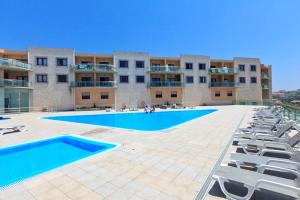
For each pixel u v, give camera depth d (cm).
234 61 3831
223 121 1341
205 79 3691
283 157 504
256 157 415
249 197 292
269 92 4303
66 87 2945
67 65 2958
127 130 1054
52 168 479
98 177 420
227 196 313
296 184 291
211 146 675
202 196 337
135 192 354
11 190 364
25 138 890
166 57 3484
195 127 1095
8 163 675
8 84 2389
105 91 3181
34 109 2759
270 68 4312
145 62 3347
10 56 2764
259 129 779
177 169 463
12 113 2383
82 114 2209
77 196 341
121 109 2848
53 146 866
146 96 3341
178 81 3578
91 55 3092
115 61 3178
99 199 331
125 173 440
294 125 620
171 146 679
